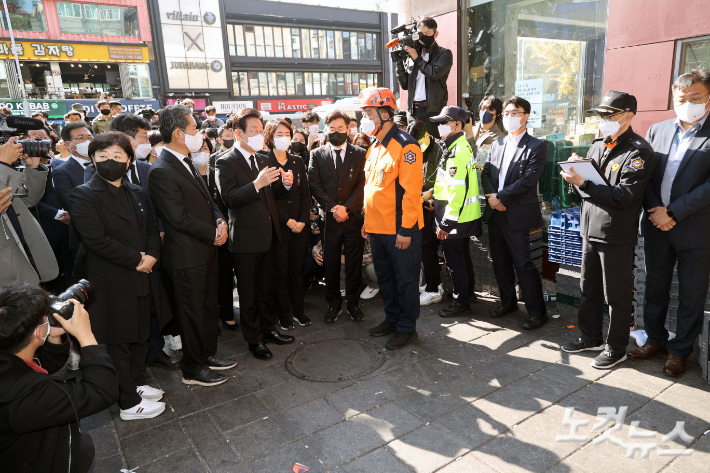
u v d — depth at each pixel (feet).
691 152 9.29
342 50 121.29
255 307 11.59
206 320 10.44
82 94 78.64
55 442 5.27
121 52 86.28
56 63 80.64
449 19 20.62
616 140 9.84
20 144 8.78
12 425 4.79
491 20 19.51
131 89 89.56
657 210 9.57
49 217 14.46
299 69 114.21
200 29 97.04
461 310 13.87
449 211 12.60
